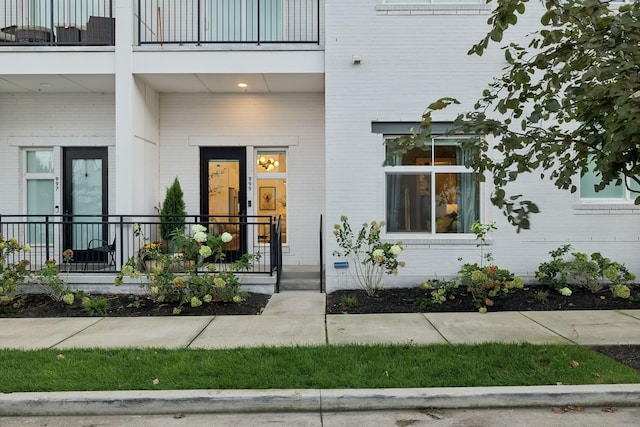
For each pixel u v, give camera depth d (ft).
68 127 33.27
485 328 20.11
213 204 33.99
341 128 28.09
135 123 29.09
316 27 32.96
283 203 34.22
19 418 13.03
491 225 25.84
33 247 33.12
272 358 15.94
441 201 28.66
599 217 27.71
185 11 33.09
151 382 14.12
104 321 21.70
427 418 12.87
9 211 33.35
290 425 12.53
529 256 27.78
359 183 28.09
